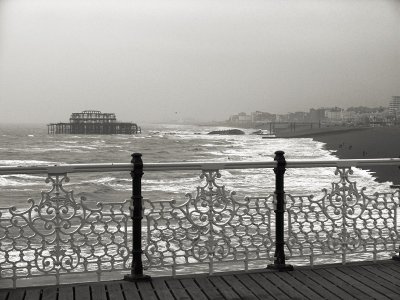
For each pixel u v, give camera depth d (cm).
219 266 837
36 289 455
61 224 460
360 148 6938
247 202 507
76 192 2858
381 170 3306
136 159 473
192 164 484
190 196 491
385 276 505
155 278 489
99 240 471
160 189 2944
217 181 2980
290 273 513
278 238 520
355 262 548
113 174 4312
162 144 11038
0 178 3931
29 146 9719
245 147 9281
